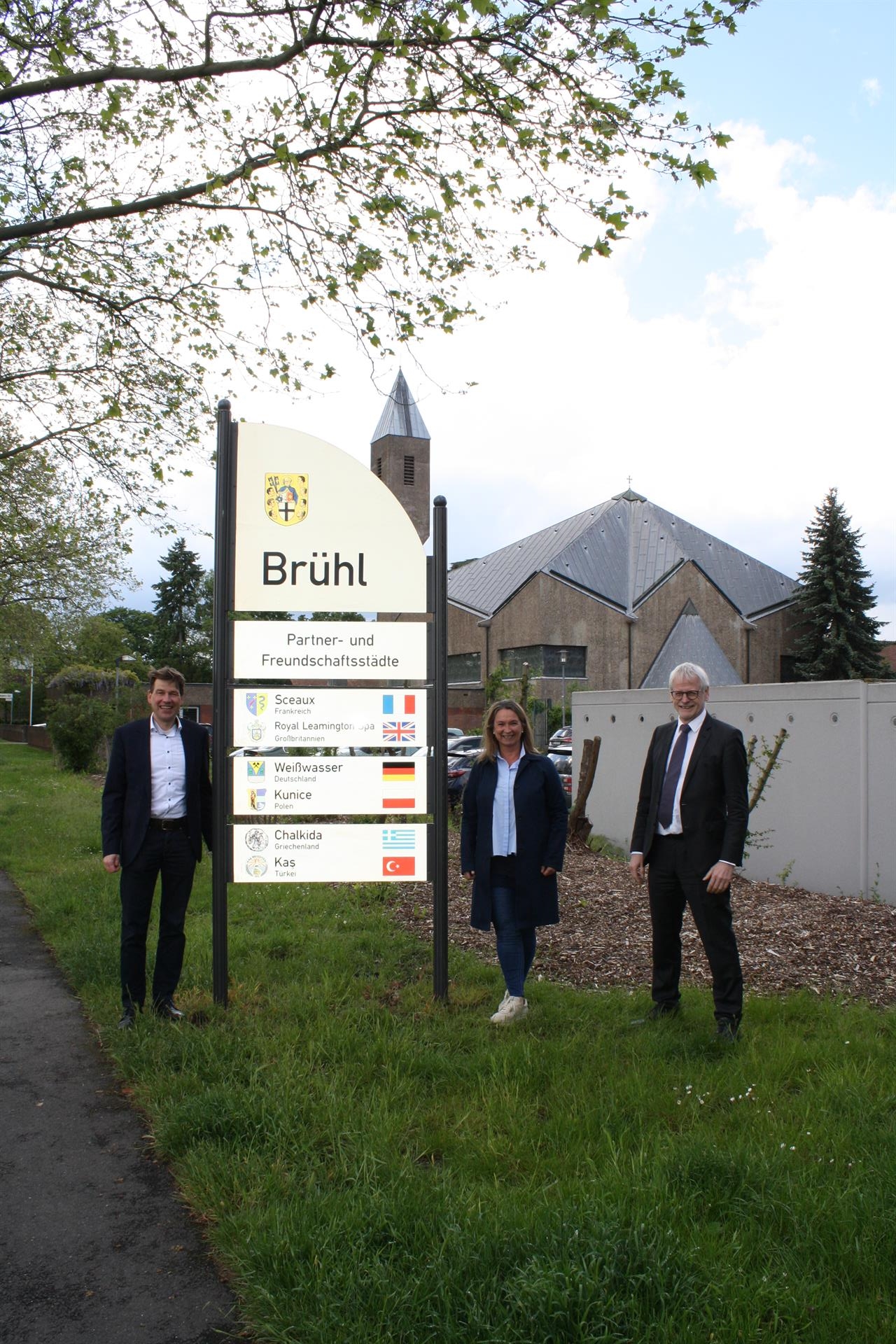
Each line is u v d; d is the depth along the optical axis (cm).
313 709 562
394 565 570
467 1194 316
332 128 748
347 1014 515
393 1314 256
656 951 527
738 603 6756
